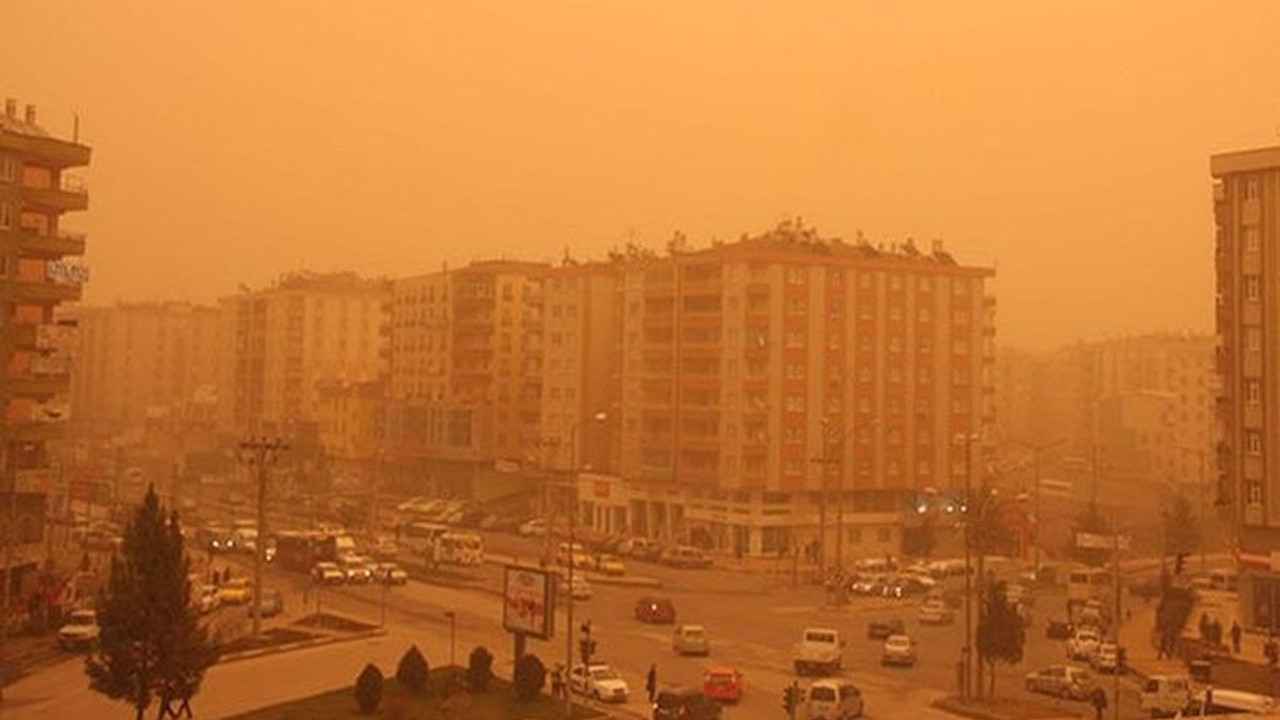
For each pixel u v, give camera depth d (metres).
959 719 56.25
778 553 119.50
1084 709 58.56
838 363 123.12
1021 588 95.06
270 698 56.19
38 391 84.81
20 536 82.44
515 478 157.00
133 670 47.59
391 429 169.25
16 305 85.38
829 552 121.31
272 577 99.56
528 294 161.88
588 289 141.12
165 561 48.28
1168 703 57.88
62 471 119.44
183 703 49.59
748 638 77.88
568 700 54.56
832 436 121.94
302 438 187.50
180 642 48.03
